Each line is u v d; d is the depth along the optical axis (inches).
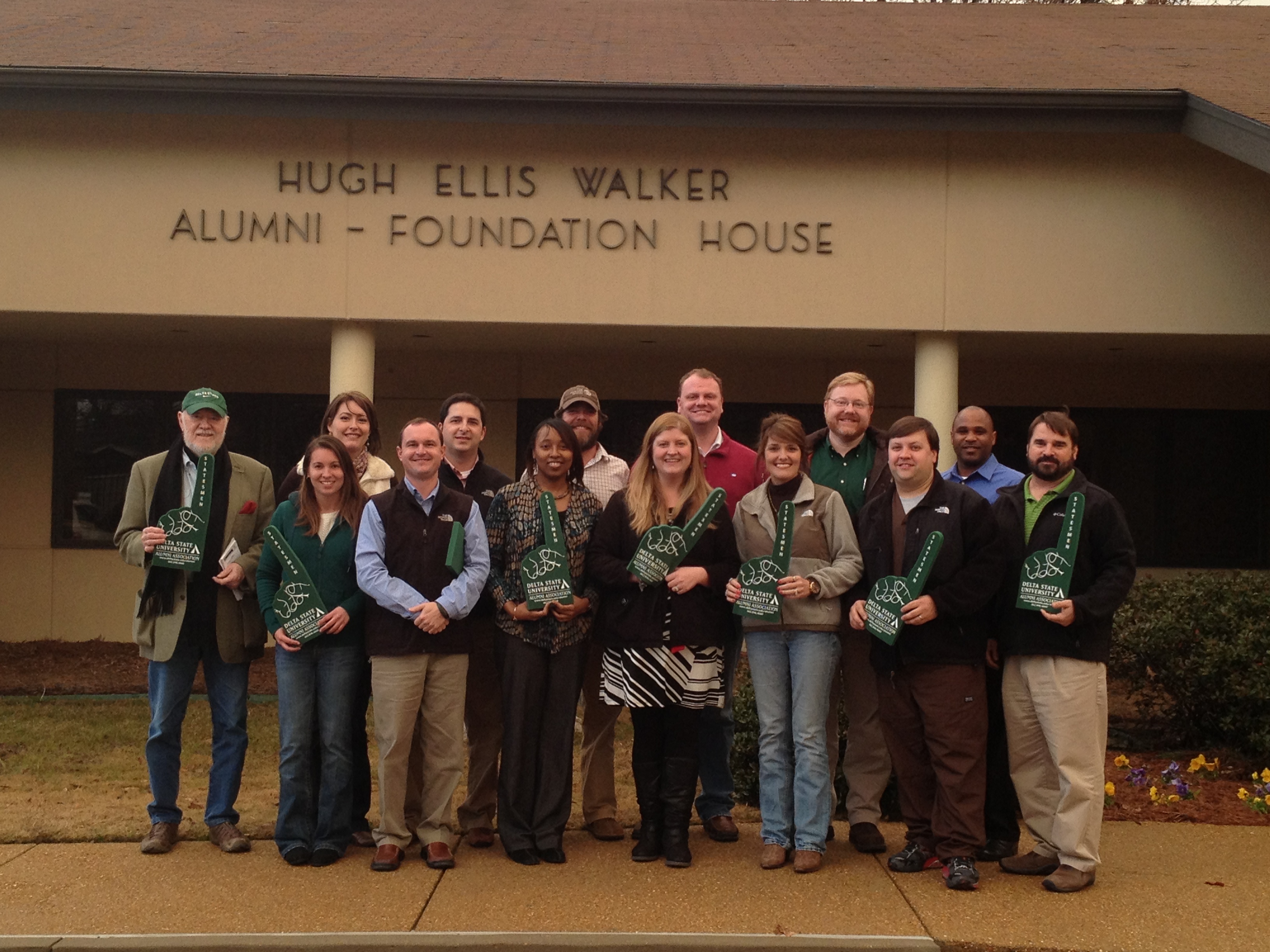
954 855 208.5
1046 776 213.5
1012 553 211.9
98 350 482.6
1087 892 204.5
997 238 395.9
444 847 215.9
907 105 375.9
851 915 192.7
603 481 247.6
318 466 218.7
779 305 396.2
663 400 490.9
